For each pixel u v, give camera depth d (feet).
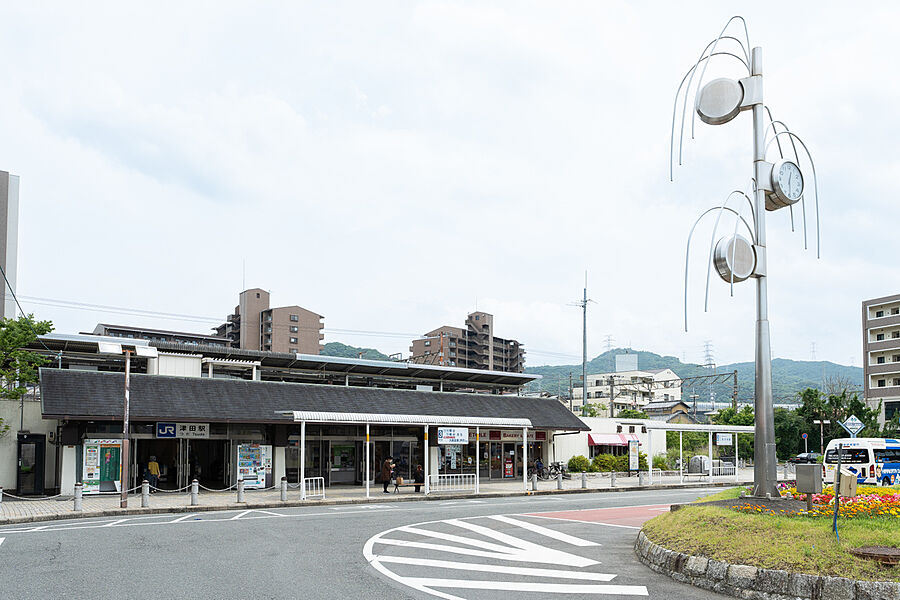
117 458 89.51
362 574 34.40
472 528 55.11
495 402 132.26
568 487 110.32
